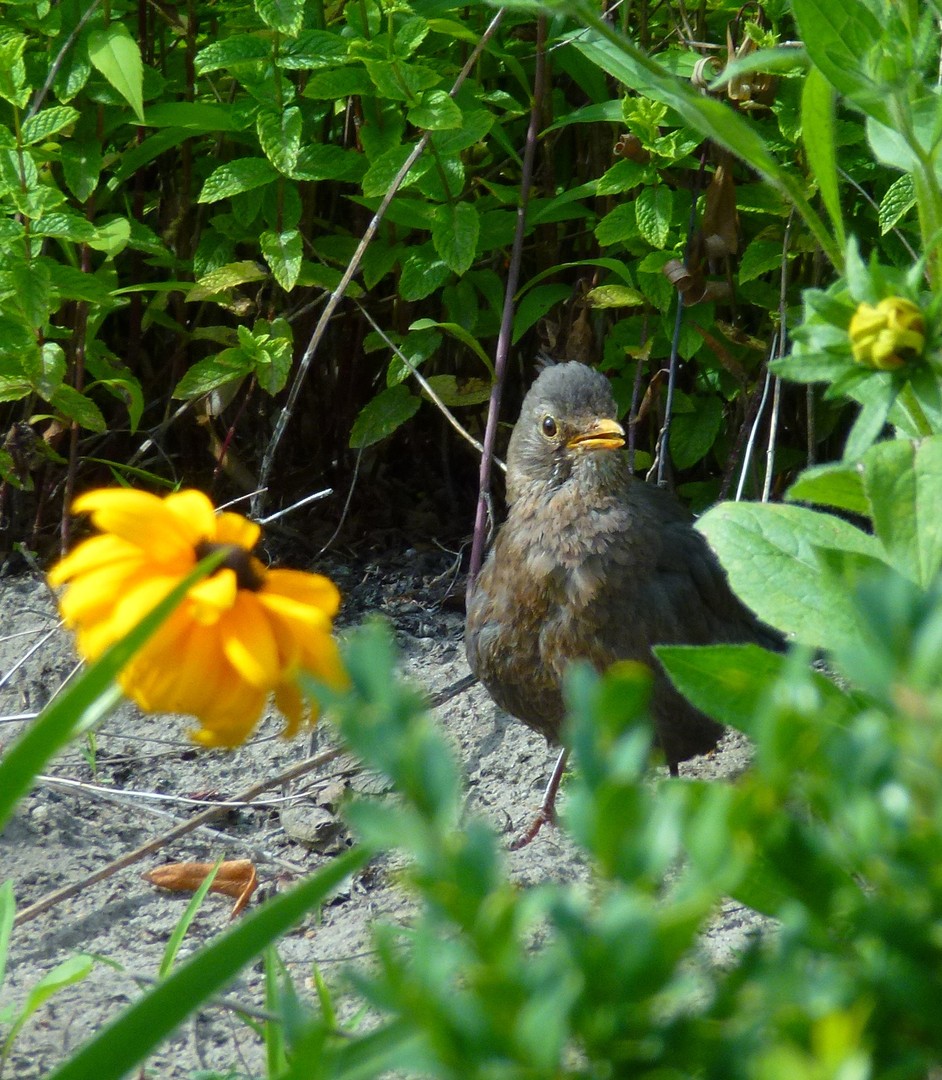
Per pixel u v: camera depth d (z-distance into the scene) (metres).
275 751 7.39
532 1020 1.65
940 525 3.18
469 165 8.80
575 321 8.55
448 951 1.81
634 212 7.77
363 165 7.79
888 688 1.88
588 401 7.00
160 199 8.94
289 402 7.82
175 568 2.87
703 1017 1.88
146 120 7.63
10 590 8.41
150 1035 2.55
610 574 6.72
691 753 7.04
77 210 8.34
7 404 8.74
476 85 8.12
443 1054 1.72
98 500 2.92
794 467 8.94
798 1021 1.77
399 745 1.90
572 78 8.61
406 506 9.61
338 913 6.09
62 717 2.49
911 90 3.60
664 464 8.23
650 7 8.77
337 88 7.48
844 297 2.94
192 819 6.12
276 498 9.27
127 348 9.15
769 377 8.11
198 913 6.05
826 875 1.94
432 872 1.83
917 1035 1.84
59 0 8.01
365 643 2.01
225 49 7.40
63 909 6.04
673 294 8.28
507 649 7.02
